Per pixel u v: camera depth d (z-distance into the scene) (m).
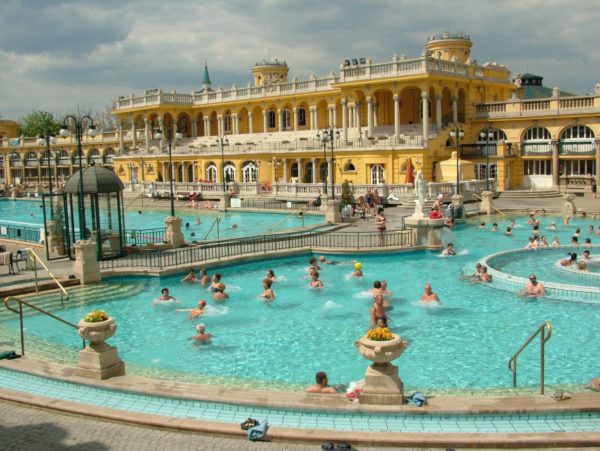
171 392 11.18
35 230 34.09
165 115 78.94
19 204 66.62
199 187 60.72
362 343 10.35
